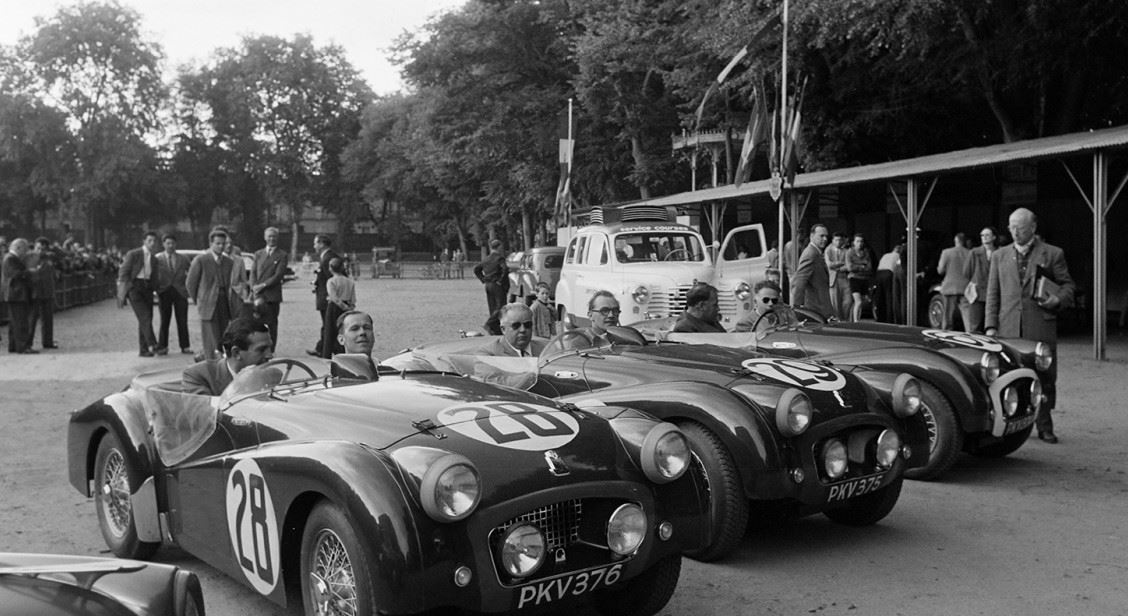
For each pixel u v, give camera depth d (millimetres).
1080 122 24828
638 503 4113
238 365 5676
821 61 25312
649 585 4520
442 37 40750
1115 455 8406
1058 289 8391
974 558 5656
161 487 5188
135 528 5297
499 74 41125
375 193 80562
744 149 16500
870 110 25609
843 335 8266
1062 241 22641
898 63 23656
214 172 82000
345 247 87188
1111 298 21750
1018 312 8547
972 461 8312
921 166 17844
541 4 38844
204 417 5020
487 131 40125
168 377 5844
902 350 7676
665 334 8234
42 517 6621
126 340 19859
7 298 17031
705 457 5516
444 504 3627
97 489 5793
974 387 7430
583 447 4141
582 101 35250
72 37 69688
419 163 63500
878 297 20859
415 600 3598
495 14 39656
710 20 25828
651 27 30547
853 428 5770
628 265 15906
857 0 19797
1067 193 22297
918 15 20078
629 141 37188
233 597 5102
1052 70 22406
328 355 13750
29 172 74438
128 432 5332
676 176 35438
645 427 4336
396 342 18422
